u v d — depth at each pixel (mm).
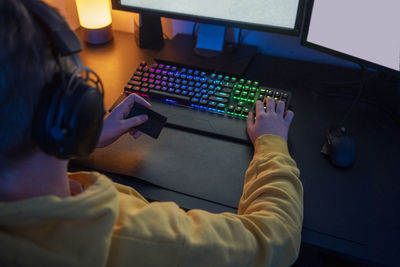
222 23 1025
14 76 304
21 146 340
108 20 1209
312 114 934
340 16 867
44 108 332
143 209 488
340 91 1008
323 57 1146
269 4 953
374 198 726
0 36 292
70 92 349
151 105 941
